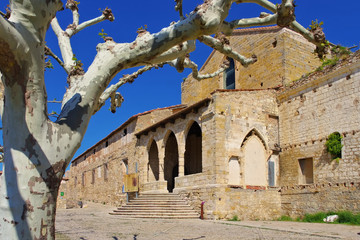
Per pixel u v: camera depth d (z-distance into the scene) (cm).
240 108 2173
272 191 2155
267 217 2092
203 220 1952
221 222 1820
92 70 444
